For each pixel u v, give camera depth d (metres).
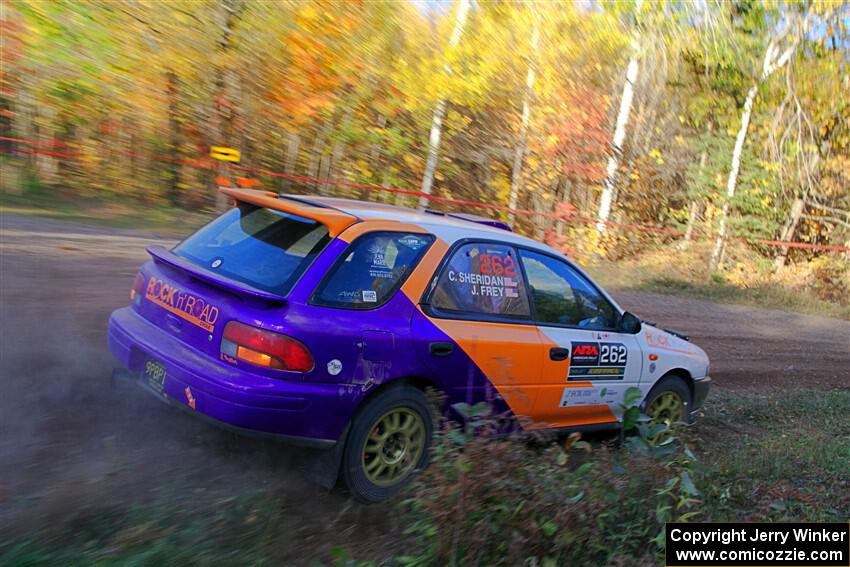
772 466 5.29
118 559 3.12
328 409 3.88
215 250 4.43
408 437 4.26
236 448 4.42
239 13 16.25
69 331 6.10
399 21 18.28
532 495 3.66
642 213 23.23
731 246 21.19
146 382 4.21
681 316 12.91
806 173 22.30
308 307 3.91
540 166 20.72
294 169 18.78
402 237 4.41
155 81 16.16
